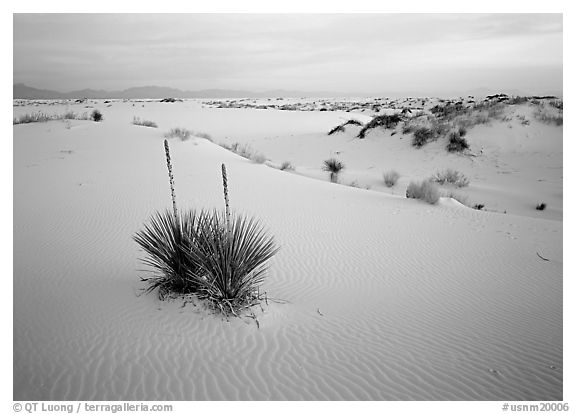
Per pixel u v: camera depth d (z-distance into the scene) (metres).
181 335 5.11
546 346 5.21
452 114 30.77
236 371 4.46
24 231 9.36
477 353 5.02
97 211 11.01
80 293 6.19
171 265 6.11
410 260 8.41
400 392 4.22
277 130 44.47
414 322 5.80
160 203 11.86
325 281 7.27
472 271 7.87
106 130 24.08
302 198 13.42
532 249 9.18
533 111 28.16
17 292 6.20
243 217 10.88
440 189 18.78
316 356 4.82
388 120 32.19
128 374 4.33
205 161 18.23
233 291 5.74
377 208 12.65
